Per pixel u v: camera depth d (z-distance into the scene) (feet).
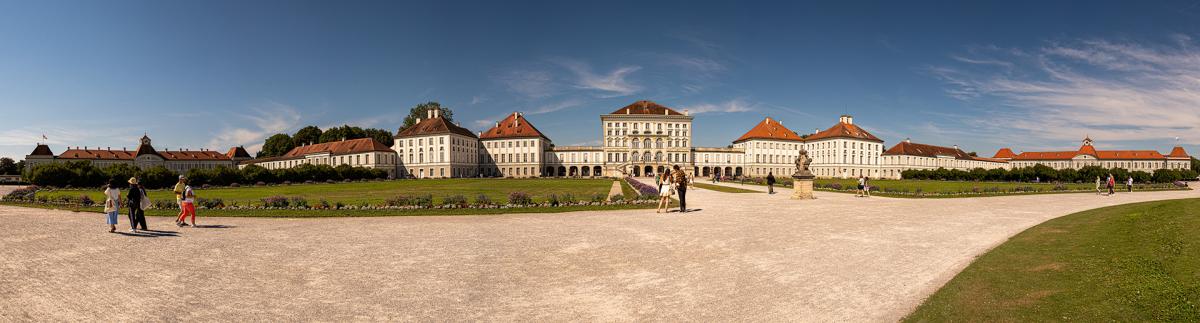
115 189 60.13
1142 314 24.73
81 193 159.63
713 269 38.47
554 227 62.69
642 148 440.04
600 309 29.12
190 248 48.21
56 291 32.81
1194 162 606.14
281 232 59.21
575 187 206.08
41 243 51.08
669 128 446.60
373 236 55.72
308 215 78.48
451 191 174.60
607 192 164.76
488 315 28.14
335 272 38.11
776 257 42.78
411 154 422.00
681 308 29.14
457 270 38.68
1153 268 32.71
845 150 456.45
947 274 36.24
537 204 93.86
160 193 168.35
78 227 63.77
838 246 47.91
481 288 33.60
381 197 138.62
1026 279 32.68
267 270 38.78
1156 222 54.44
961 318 26.14
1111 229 53.11
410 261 42.04
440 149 405.80
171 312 28.66
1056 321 24.73
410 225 65.67
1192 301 25.75
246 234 57.62
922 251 45.32
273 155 529.04
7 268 39.32
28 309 29.19
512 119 471.21
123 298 31.32
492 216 76.84
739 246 48.11
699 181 278.46
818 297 31.04
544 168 457.27
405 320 27.30
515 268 39.34
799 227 61.62
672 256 43.55
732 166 466.29
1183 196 136.67
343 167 296.92
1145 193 154.71
